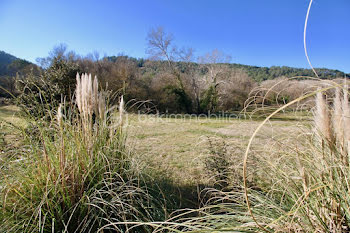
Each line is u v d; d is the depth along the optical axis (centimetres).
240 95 2256
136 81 2011
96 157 199
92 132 229
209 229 114
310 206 127
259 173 206
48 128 202
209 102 2281
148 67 2408
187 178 311
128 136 288
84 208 156
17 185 156
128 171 215
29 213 149
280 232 120
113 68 1983
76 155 182
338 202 119
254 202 167
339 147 142
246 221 139
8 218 137
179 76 2242
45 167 166
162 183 265
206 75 2477
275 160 180
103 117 246
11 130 204
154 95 2053
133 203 183
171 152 484
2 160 173
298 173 158
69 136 204
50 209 144
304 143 169
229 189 229
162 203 210
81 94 239
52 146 189
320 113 135
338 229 117
